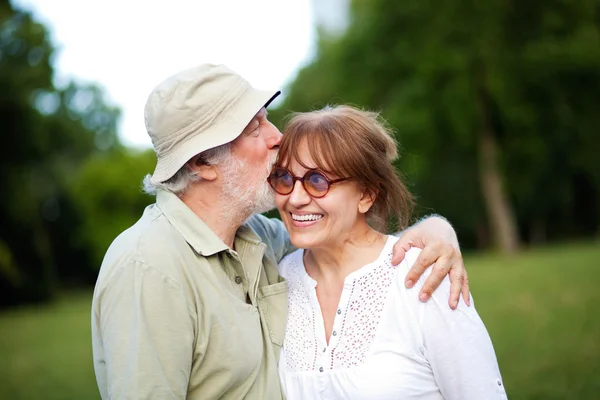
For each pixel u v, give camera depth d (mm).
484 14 17984
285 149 2299
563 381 5082
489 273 12188
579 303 8086
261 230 2775
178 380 2094
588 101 18953
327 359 2232
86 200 29984
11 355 9109
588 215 27000
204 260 2281
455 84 18312
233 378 2211
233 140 2359
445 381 2109
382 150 2365
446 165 23344
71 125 24984
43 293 21156
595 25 18781
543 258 14359
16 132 21094
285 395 2307
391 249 2311
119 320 2074
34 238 21844
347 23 22938
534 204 25547
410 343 2139
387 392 2105
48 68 20969
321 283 2402
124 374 2023
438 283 2133
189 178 2346
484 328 2139
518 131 19422
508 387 5066
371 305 2219
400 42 19016
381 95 20172
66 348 9430
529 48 18359
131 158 31281
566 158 22625
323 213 2279
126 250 2168
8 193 21328
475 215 25781
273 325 2410
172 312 2109
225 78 2383
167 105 2324
